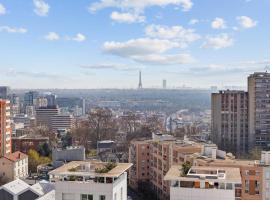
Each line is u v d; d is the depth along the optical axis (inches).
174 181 3440.0
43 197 5472.4
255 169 5349.4
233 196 3267.7
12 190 5836.6
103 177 3590.1
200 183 3373.5
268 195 5305.1
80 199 3555.6
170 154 7308.1
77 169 3799.2
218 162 5654.5
